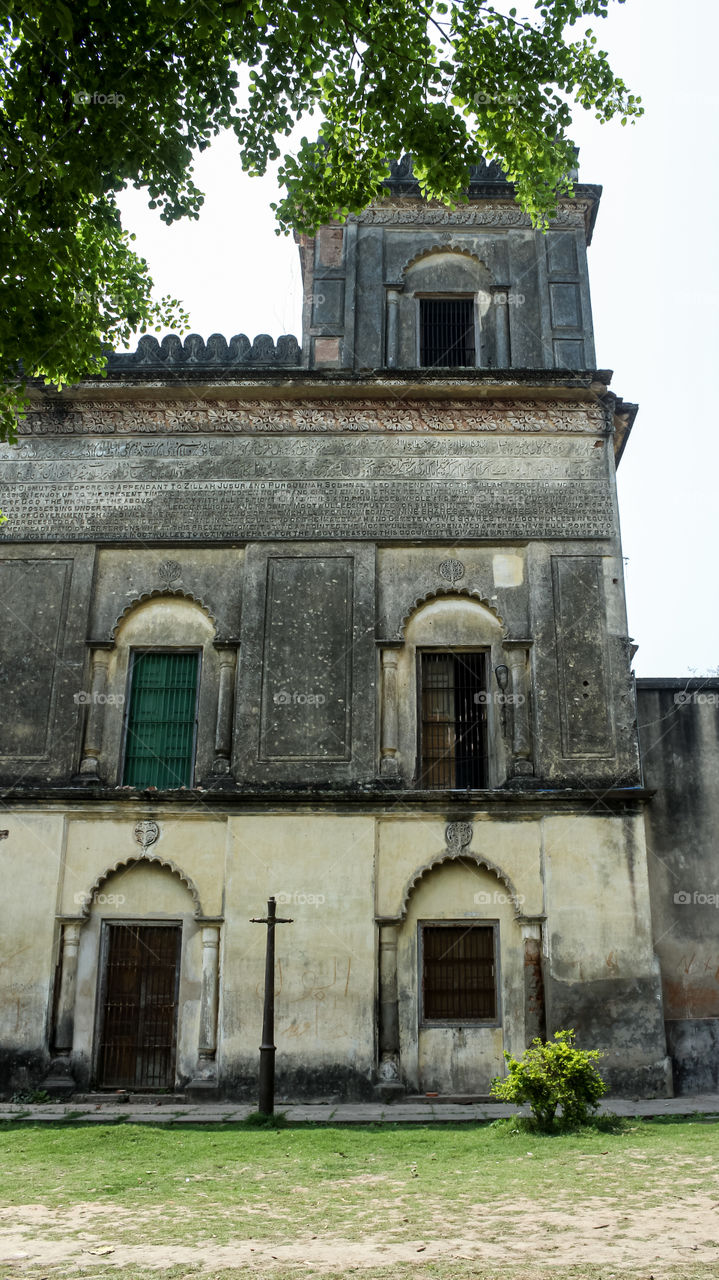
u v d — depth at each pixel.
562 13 9.45
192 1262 5.23
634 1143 8.77
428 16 9.24
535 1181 7.20
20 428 15.02
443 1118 10.84
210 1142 9.20
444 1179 7.39
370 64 9.22
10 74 8.51
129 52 8.68
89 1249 5.52
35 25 8.17
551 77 9.77
